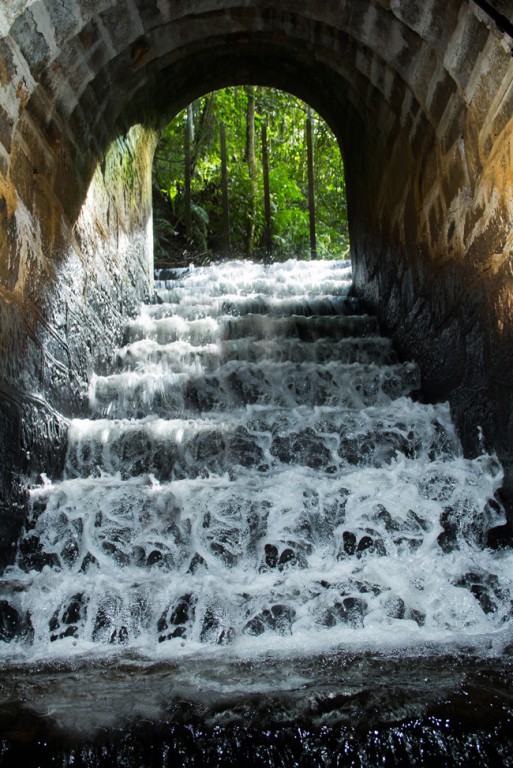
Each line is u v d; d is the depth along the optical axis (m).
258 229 14.25
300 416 4.09
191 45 5.65
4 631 2.78
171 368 5.32
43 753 1.74
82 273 4.81
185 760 1.74
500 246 3.37
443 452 4.05
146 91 6.12
